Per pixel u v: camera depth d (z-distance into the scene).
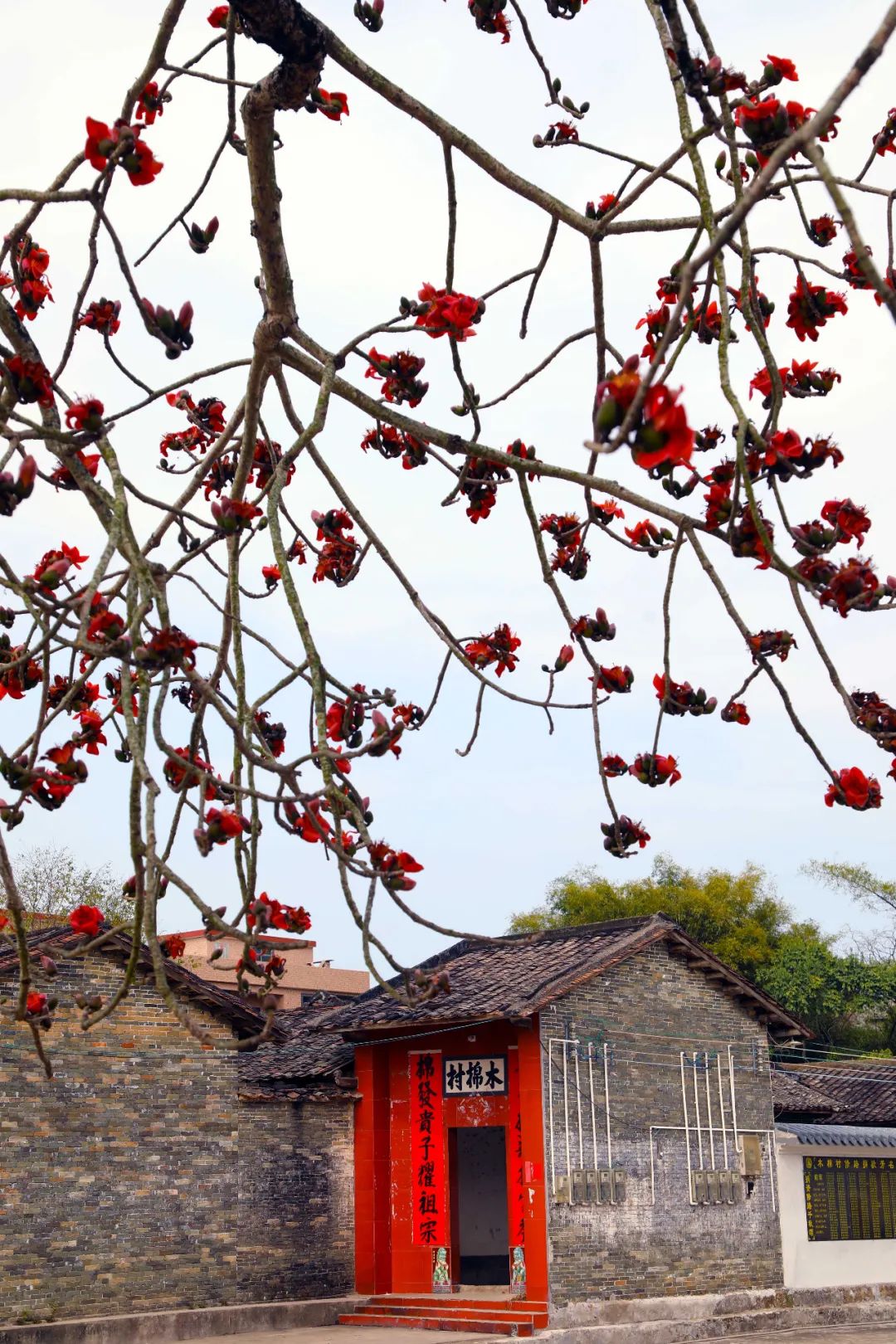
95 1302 13.65
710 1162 17.64
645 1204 16.61
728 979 18.39
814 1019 34.75
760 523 2.55
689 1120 17.52
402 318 3.20
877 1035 35.50
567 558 4.03
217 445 3.49
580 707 3.26
